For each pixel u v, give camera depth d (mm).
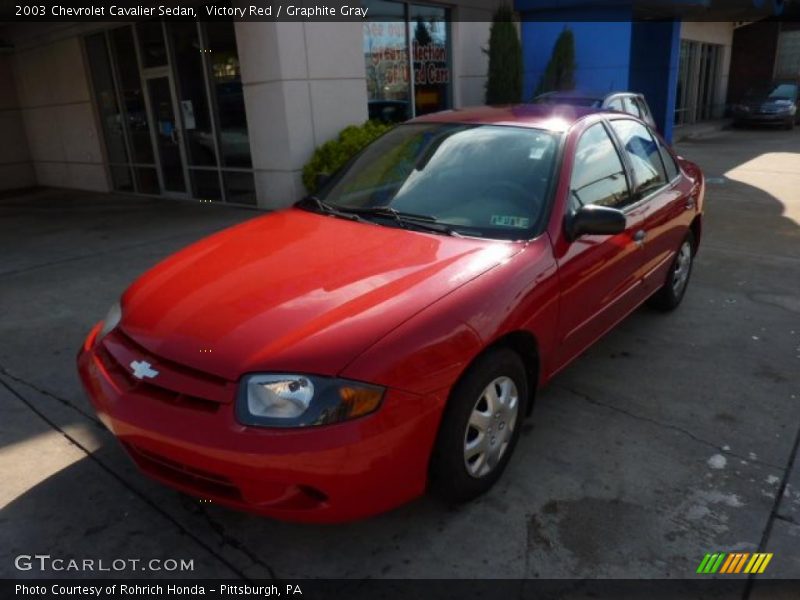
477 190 3369
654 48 15945
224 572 2500
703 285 5703
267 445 2219
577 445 3281
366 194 3645
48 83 12617
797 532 2662
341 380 2277
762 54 24875
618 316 3939
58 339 4766
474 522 2744
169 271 3104
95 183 12562
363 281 2715
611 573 2465
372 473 2311
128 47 10680
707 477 3020
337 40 8820
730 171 12188
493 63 11492
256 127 8914
